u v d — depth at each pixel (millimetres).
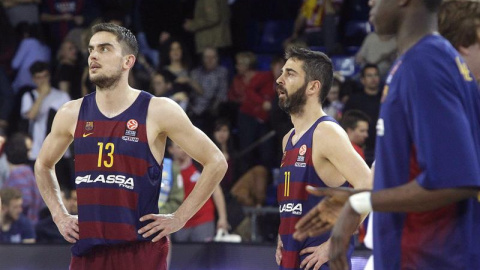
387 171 4512
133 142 7141
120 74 7215
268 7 20031
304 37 17469
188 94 15938
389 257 4582
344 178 7215
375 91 13977
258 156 15570
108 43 7180
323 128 7125
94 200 7141
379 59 15289
